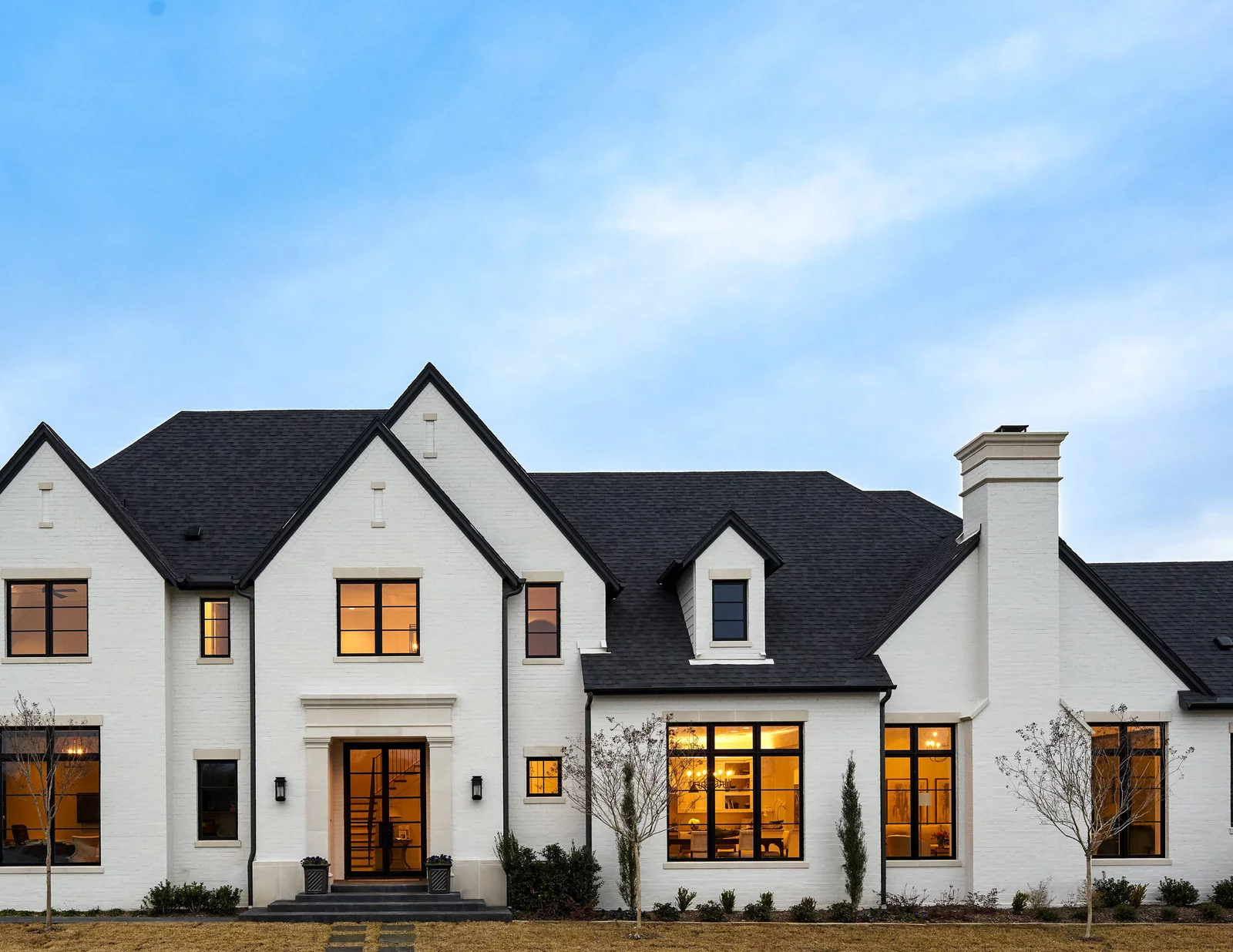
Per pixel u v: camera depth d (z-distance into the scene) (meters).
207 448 27.70
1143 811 21.78
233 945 19.34
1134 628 24.30
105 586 23.31
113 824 22.84
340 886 22.95
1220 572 28.39
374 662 23.23
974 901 23.08
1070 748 21.67
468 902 22.12
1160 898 23.45
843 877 22.97
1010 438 24.11
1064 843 23.33
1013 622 23.81
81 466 23.42
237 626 23.95
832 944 19.81
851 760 23.22
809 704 23.47
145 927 20.86
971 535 24.89
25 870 22.70
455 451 25.00
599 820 22.81
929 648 24.14
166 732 23.16
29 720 22.20
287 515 25.81
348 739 23.55
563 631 24.31
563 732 23.94
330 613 23.31
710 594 24.06
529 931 20.64
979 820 23.30
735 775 23.44
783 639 24.47
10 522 23.31
